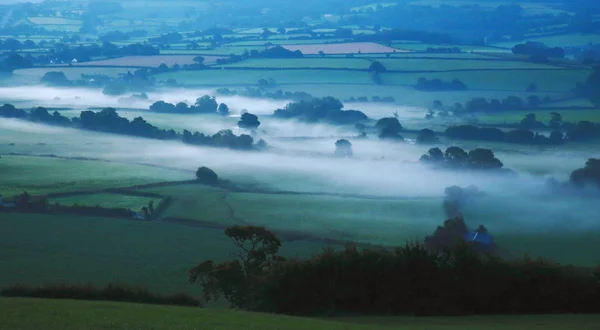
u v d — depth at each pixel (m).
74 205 99.50
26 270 71.31
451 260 55.62
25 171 126.06
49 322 38.34
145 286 62.88
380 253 55.62
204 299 57.38
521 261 56.47
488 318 51.47
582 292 54.88
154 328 38.34
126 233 86.19
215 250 79.31
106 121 183.75
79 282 64.44
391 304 54.16
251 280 56.12
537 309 54.72
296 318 45.56
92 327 37.72
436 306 54.06
